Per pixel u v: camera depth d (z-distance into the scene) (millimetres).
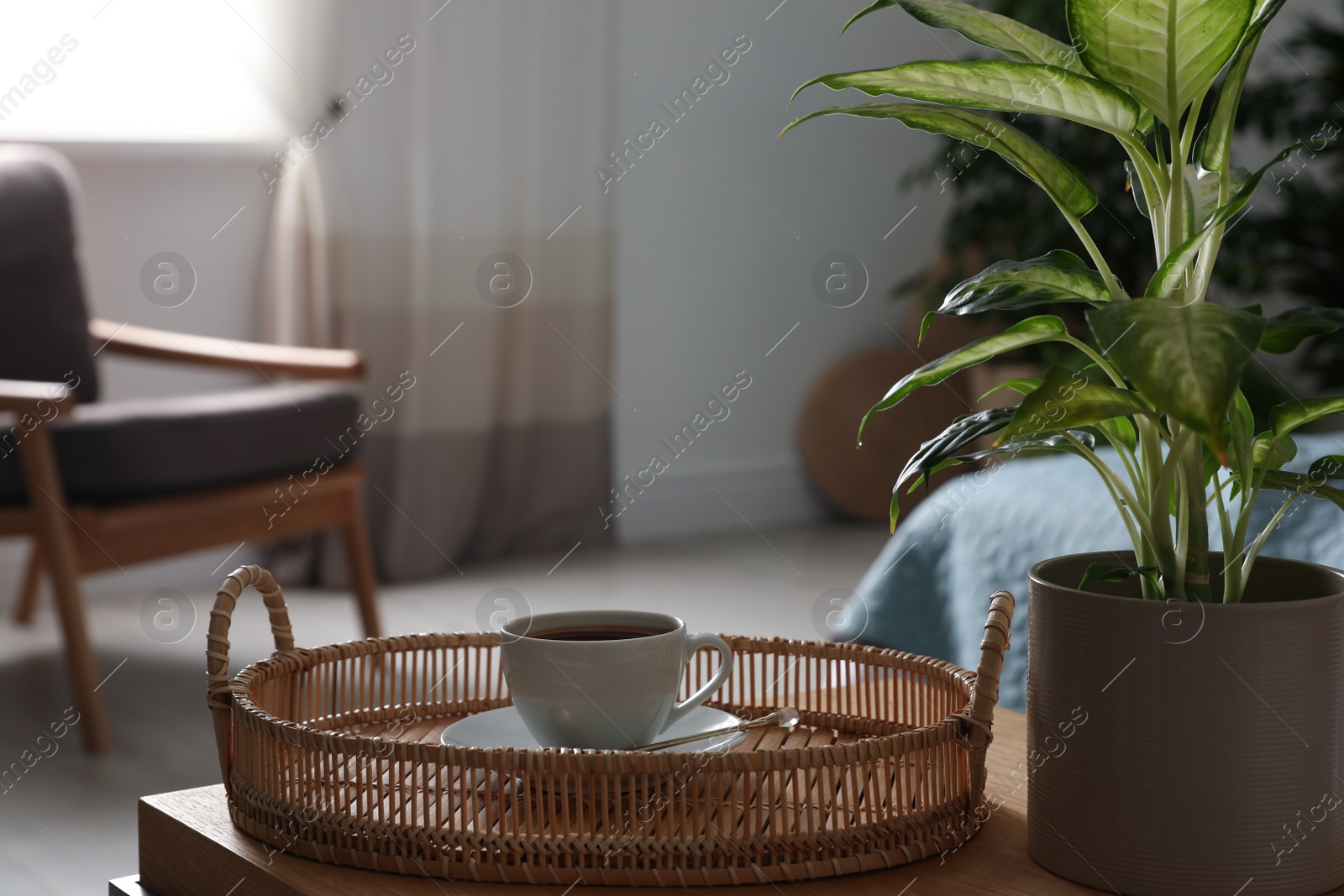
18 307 2268
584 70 3215
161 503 2008
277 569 2945
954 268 3486
